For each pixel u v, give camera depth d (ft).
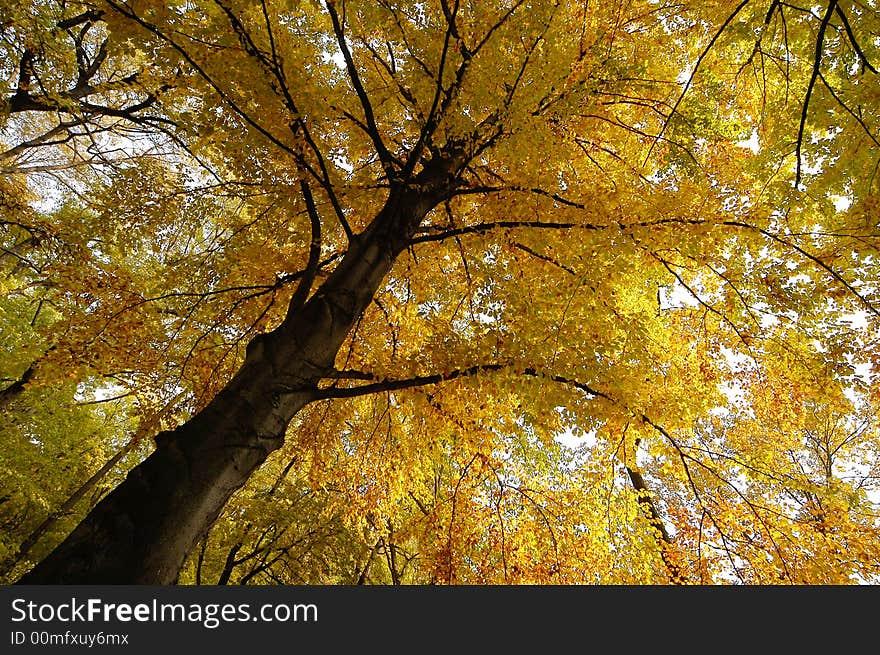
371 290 12.54
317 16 15.48
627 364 13.01
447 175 14.93
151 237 16.30
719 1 14.20
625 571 14.96
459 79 12.66
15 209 24.09
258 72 11.11
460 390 12.57
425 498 17.88
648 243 12.39
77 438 40.09
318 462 17.17
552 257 14.30
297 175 13.03
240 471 9.18
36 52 18.53
